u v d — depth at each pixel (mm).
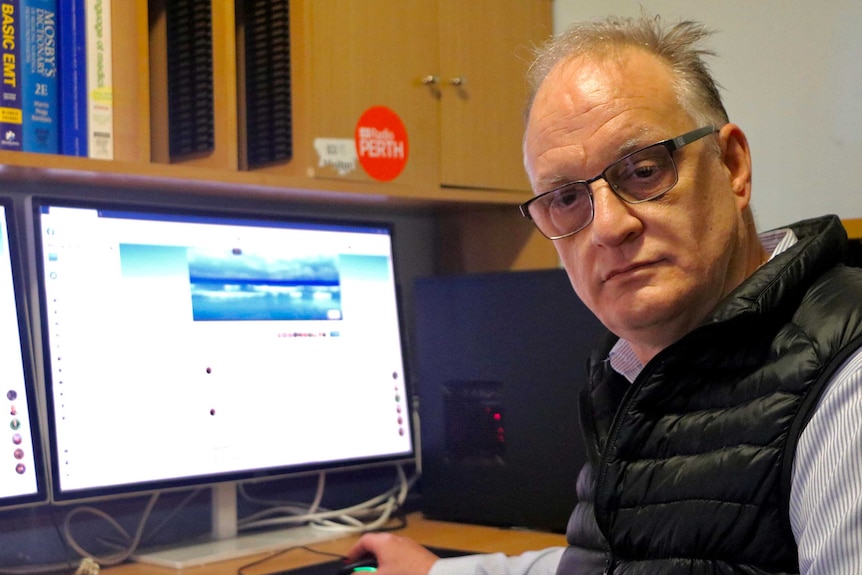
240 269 1409
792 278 879
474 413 1536
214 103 1390
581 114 948
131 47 1306
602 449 1094
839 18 1676
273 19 1456
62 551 1348
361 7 1515
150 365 1299
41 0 1230
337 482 1680
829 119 1690
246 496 1529
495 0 1764
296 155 1438
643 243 916
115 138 1287
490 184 1729
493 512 1507
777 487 804
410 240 1920
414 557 1239
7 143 1195
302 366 1460
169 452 1299
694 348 893
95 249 1269
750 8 1786
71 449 1215
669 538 868
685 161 923
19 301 1211
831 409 755
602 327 1400
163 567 1272
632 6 1914
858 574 673
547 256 1784
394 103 1562
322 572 1204
